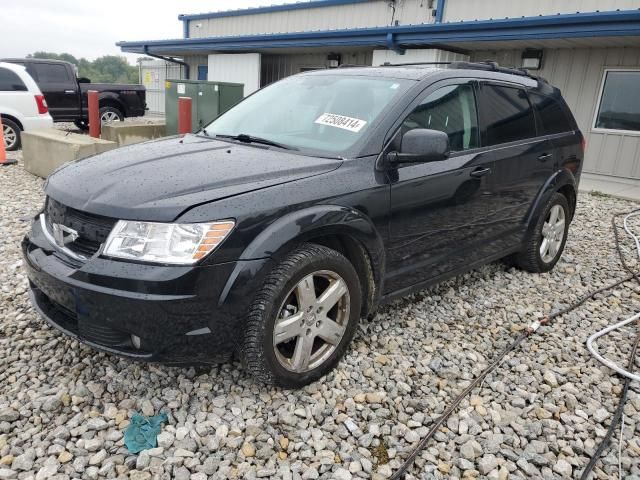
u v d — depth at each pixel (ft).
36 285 9.38
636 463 8.31
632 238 21.18
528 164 14.32
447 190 11.64
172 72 69.82
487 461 8.15
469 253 13.10
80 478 7.38
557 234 16.46
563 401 9.85
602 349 11.84
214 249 8.00
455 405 9.41
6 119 33.91
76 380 9.47
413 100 11.21
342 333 9.99
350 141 10.51
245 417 8.78
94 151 24.93
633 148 33.63
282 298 8.71
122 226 8.08
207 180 8.75
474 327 12.59
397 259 11.01
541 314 13.50
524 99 14.83
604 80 34.17
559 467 8.18
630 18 26.96
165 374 9.73
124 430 8.32
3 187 24.52
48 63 42.11
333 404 9.27
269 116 12.26
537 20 30.14
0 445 7.88
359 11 47.42
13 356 10.11
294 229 8.67
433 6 41.60
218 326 8.24
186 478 7.47
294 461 7.96
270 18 56.13
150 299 7.75
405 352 11.17
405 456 8.23
